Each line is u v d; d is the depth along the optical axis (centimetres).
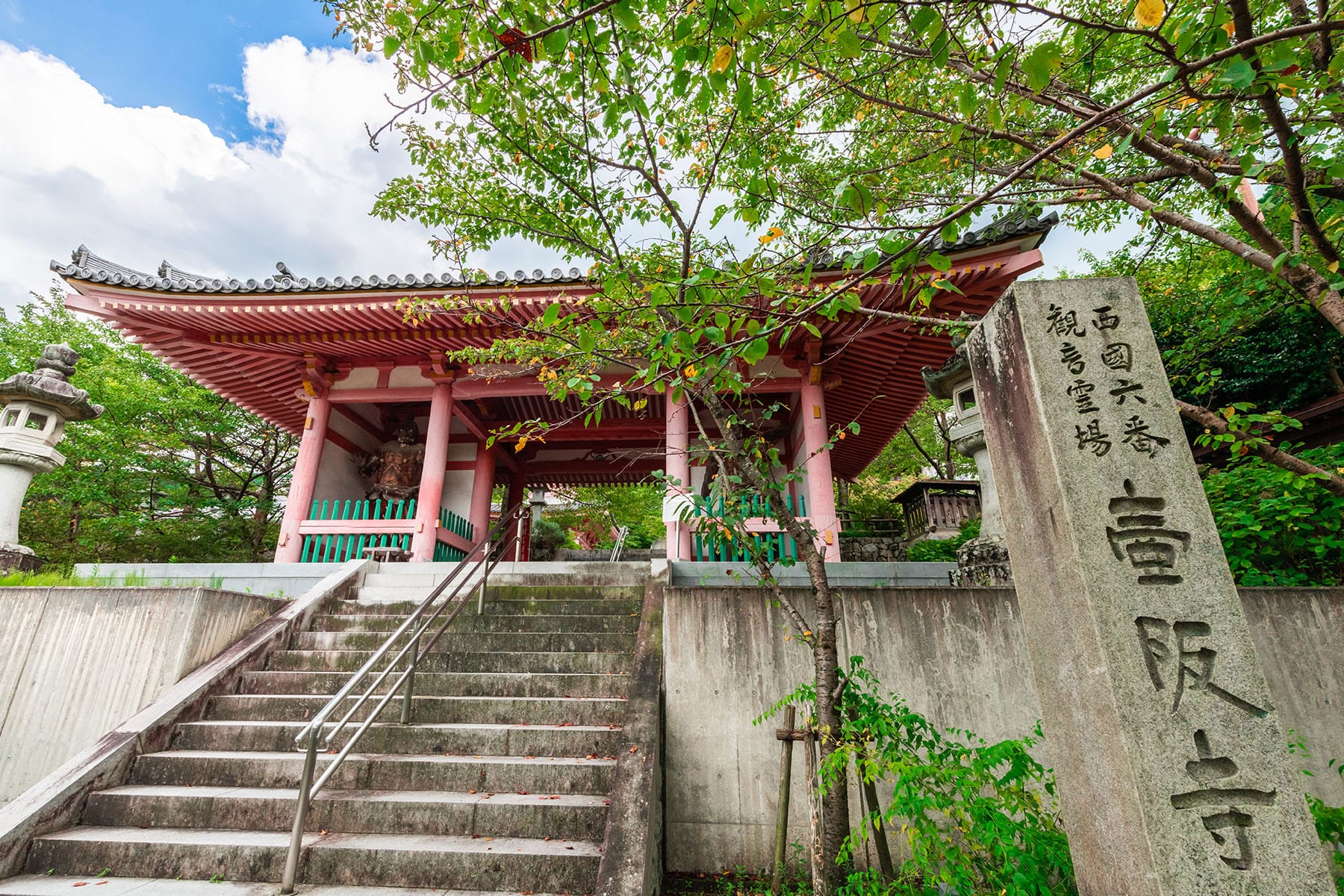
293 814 448
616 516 2325
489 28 300
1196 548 265
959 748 391
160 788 478
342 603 769
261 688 609
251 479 1894
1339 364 1028
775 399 1268
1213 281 882
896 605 550
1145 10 232
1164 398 286
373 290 964
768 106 503
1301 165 367
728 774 513
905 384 1216
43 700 575
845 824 389
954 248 800
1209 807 230
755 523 980
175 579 862
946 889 392
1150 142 374
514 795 461
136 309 990
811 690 448
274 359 1162
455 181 548
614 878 346
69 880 401
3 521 847
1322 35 359
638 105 353
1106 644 252
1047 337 301
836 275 788
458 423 1462
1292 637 533
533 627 707
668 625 553
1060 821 365
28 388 861
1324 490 567
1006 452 325
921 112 432
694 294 331
